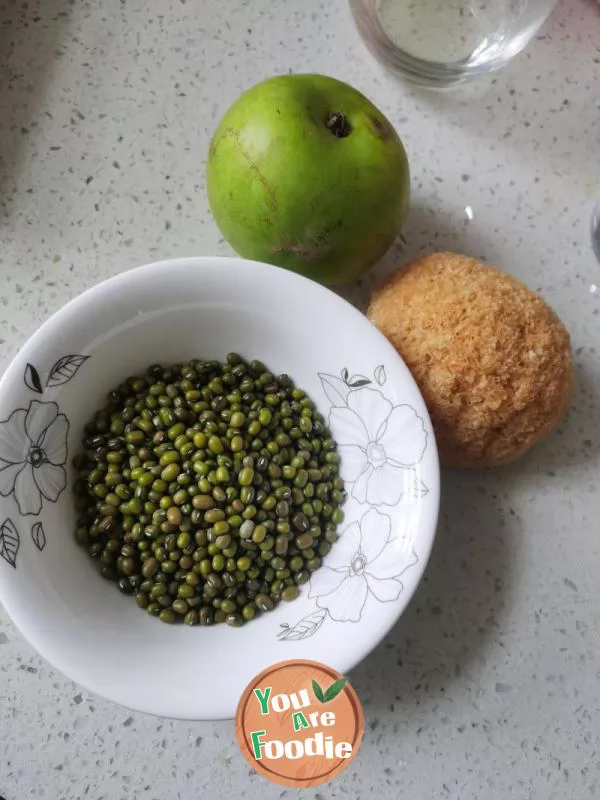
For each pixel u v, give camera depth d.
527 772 0.23
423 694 0.23
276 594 0.22
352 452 0.22
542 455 0.25
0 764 0.22
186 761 0.23
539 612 0.24
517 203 0.27
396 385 0.21
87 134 0.26
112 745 0.23
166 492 0.21
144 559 0.21
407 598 0.20
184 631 0.21
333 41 0.27
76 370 0.21
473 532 0.25
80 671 0.19
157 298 0.21
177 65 0.27
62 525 0.21
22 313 0.25
